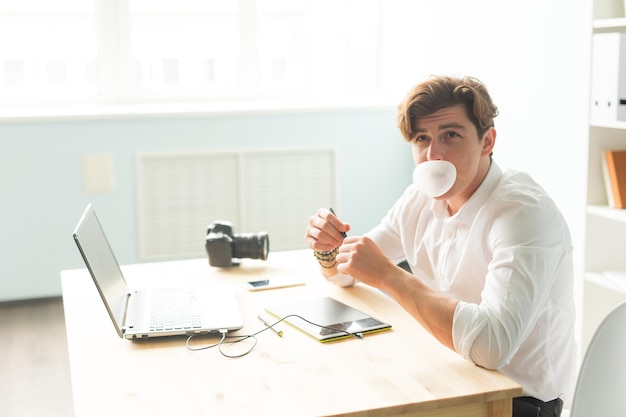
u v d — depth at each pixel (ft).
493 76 13.46
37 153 13.73
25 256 13.96
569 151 11.74
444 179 5.60
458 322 5.34
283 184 15.03
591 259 9.61
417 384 5.04
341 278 6.91
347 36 16.43
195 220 14.70
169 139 14.30
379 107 15.23
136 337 5.82
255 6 15.76
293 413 4.67
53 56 15.05
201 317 6.11
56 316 13.41
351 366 5.32
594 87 9.30
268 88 16.24
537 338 5.89
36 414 9.94
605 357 5.24
